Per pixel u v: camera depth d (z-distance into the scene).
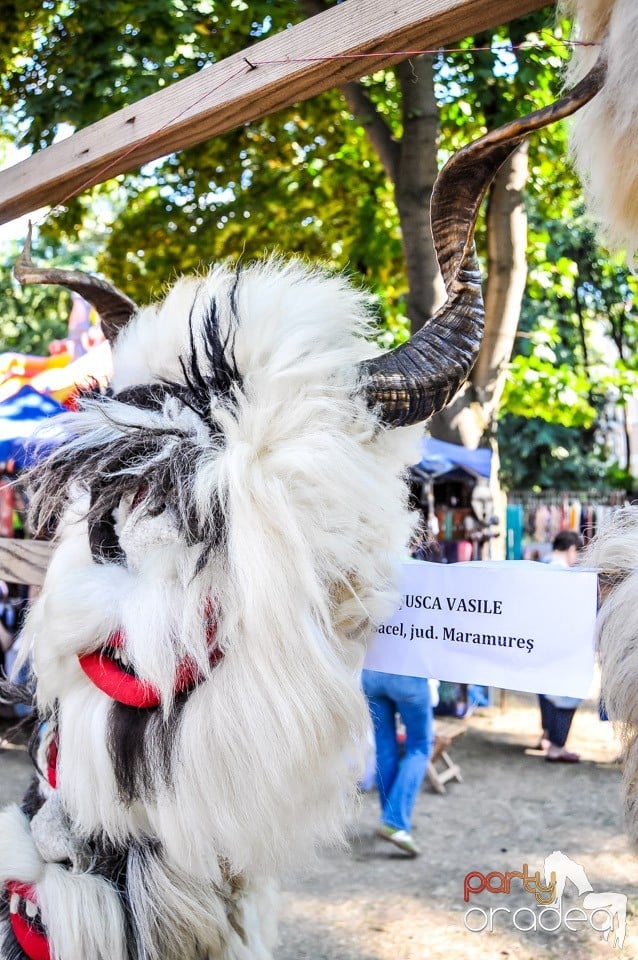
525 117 1.13
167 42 5.66
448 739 5.36
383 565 1.47
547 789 5.50
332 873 4.26
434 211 1.32
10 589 6.34
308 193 8.31
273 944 1.80
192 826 1.33
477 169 1.24
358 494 1.36
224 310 1.53
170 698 1.31
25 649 1.58
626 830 1.34
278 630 1.28
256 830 1.32
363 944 3.53
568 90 1.24
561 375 8.37
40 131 5.52
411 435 1.54
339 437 1.38
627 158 1.10
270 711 1.28
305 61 1.36
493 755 6.32
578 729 7.03
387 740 4.50
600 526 1.39
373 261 8.48
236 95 1.48
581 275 14.30
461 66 6.09
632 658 1.24
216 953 1.57
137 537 1.36
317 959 3.38
